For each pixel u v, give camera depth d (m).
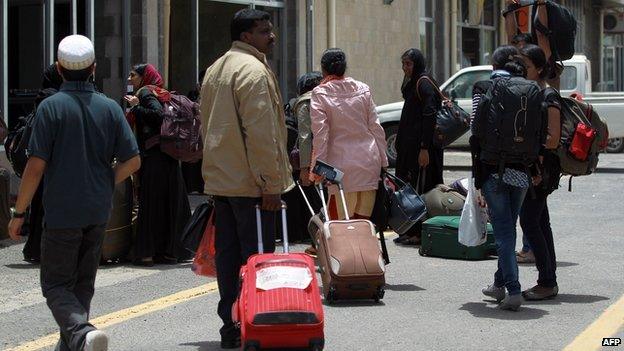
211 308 8.54
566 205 15.26
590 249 11.21
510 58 8.23
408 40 24.31
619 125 23.39
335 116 8.92
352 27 21.80
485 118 7.94
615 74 48.09
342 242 8.47
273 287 6.09
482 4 28.00
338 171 8.37
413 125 11.34
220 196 6.88
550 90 8.26
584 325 7.73
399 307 8.43
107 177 6.32
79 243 6.23
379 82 22.98
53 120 6.13
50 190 6.14
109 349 7.21
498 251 8.22
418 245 11.71
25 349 7.26
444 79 26.27
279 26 19.61
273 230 6.92
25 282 9.66
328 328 7.71
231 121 6.73
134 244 10.47
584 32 42.19
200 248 7.29
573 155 8.46
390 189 9.27
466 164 22.41
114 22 15.52
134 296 9.02
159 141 10.27
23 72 14.17
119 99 15.56
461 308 8.38
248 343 6.05
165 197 10.45
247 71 6.67
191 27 17.27
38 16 14.30
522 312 8.19
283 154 6.80
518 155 7.93
